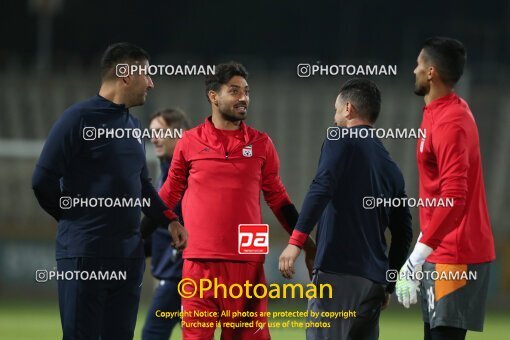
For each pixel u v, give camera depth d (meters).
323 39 87.56
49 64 84.50
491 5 88.19
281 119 80.56
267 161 18.31
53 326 41.28
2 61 86.12
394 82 81.38
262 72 85.19
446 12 88.50
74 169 17.30
